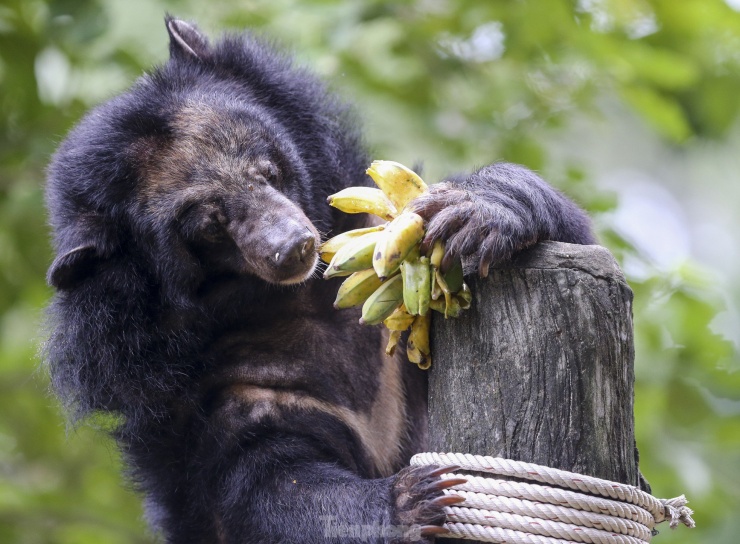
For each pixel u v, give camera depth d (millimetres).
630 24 14141
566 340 6004
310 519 7426
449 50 14742
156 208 8359
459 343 6238
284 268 7875
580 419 5973
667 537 13648
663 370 12250
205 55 9523
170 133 8516
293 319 8750
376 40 14219
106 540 13891
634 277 12008
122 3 12781
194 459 8484
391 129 13828
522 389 6035
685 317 11969
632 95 13898
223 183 8305
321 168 9328
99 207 8484
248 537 7887
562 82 14469
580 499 5812
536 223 6641
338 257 6234
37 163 13336
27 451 15211
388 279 6348
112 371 8383
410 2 13484
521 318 6102
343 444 8258
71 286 8477
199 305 8555
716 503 13102
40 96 13328
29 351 14719
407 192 6742
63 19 12523
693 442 13234
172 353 8484
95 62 12867
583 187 13086
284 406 8305
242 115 8625
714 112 14141
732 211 40625
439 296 6223
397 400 8695
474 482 5977
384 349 8695
